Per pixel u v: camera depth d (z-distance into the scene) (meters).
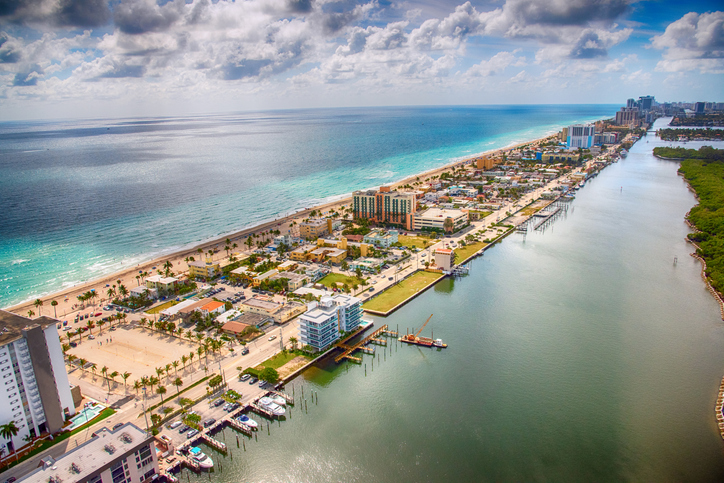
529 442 189.00
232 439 190.12
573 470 175.00
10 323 189.25
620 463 177.62
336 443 188.12
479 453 183.38
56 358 191.25
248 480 170.00
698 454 181.75
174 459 175.75
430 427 197.75
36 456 176.25
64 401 195.88
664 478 170.62
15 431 176.50
